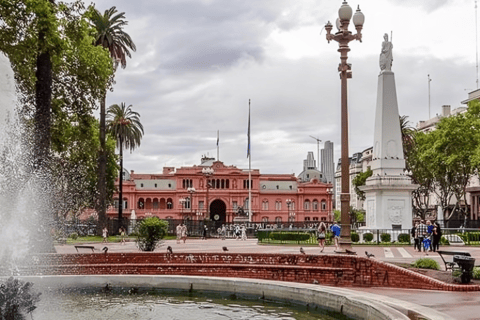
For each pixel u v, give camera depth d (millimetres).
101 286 15094
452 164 62656
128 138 69625
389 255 25172
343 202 21031
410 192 36469
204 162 142875
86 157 34375
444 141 62281
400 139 36812
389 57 37219
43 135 25531
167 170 143375
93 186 54844
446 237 37594
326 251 28656
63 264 18734
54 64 28578
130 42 54031
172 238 54125
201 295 14852
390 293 14250
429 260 17906
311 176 170125
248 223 73562
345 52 21781
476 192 78812
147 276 15188
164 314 11555
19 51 24000
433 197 96500
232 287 14531
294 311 12391
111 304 12945
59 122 30500
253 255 19562
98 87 30891
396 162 36625
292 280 17812
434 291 14688
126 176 144750
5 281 9547
